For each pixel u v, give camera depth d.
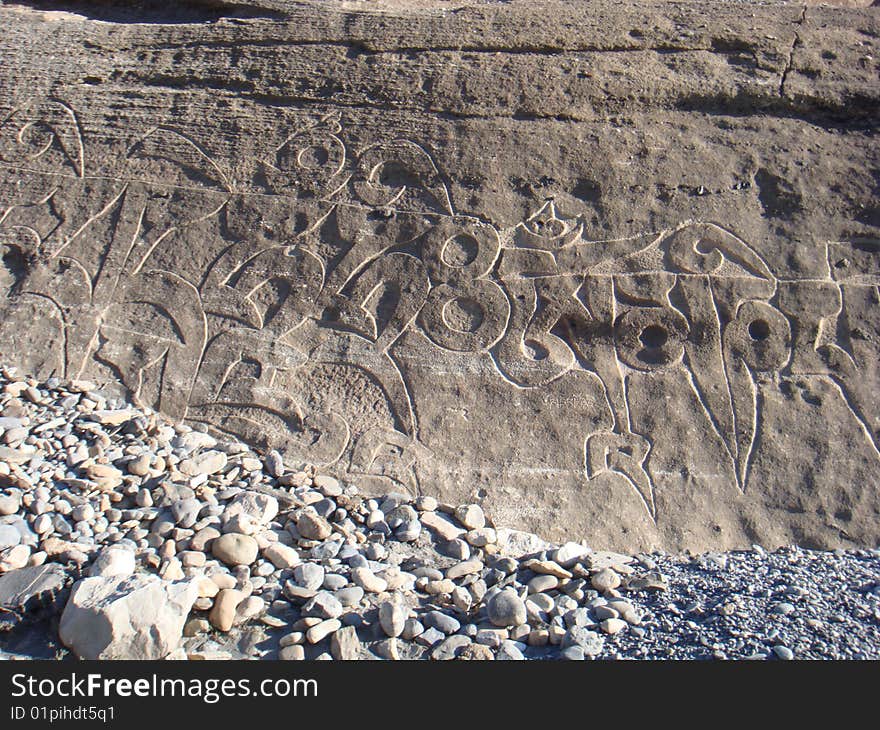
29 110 5.16
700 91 4.73
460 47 5.00
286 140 4.85
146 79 5.20
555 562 3.52
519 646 3.12
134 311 4.48
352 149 4.76
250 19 5.32
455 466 3.95
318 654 3.04
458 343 4.23
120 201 4.82
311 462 3.97
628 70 4.82
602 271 4.33
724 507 3.84
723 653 2.95
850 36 4.91
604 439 4.00
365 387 4.16
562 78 4.82
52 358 4.36
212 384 4.23
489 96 4.80
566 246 4.40
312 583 3.27
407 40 5.05
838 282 4.29
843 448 3.94
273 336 4.33
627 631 3.14
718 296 4.25
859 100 4.69
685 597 3.33
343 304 4.36
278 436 4.05
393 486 3.90
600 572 3.42
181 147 4.92
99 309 4.50
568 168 4.58
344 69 5.00
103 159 4.95
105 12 5.84
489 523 3.79
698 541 3.76
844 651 2.94
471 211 4.52
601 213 4.47
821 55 4.83
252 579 3.29
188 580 3.10
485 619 3.22
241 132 4.91
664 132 4.66
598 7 5.16
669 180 4.52
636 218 4.45
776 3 5.25
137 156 4.94
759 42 4.86
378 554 3.51
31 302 4.55
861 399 4.04
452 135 4.72
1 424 3.86
